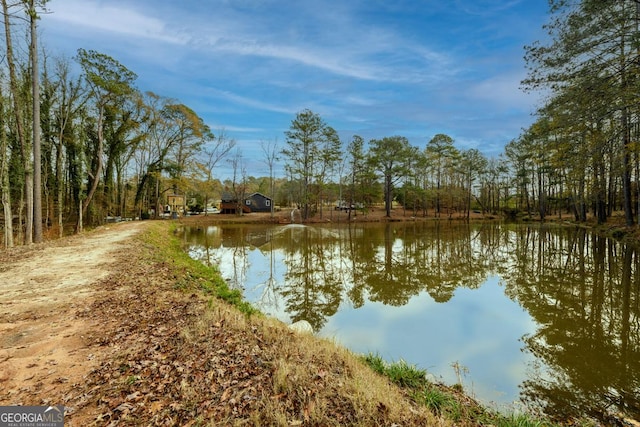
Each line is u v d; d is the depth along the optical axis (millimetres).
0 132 14531
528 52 11398
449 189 45375
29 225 13102
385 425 2613
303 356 3836
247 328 4578
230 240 22484
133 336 4133
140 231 17469
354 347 5758
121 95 22062
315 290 10273
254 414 2594
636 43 9289
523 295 9266
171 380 3092
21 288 6266
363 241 22016
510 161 41906
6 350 3705
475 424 3082
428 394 3639
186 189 34875
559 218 38062
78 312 4980
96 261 8875
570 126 10477
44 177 21109
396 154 40875
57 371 3246
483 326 6934
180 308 5348
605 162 11406
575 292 9406
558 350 5719
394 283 10984
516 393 4312
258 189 73750
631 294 9094
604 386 4527
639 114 9820
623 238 17359
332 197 47062
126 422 2475
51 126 21172
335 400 2910
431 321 7273
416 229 30766
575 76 10391
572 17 10375
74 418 2516
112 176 28438
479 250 17891
